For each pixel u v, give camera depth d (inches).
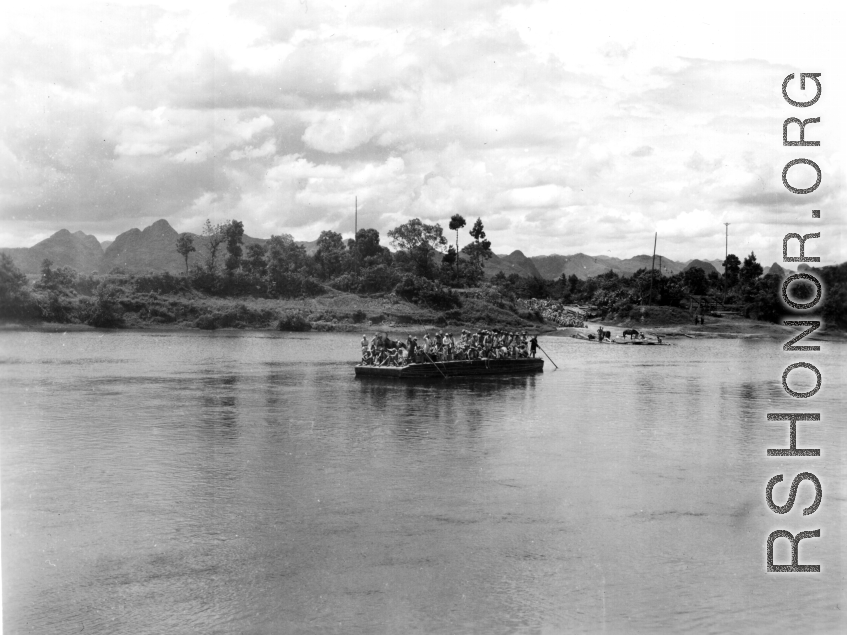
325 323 4628.4
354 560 725.3
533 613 622.2
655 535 808.3
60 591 654.5
